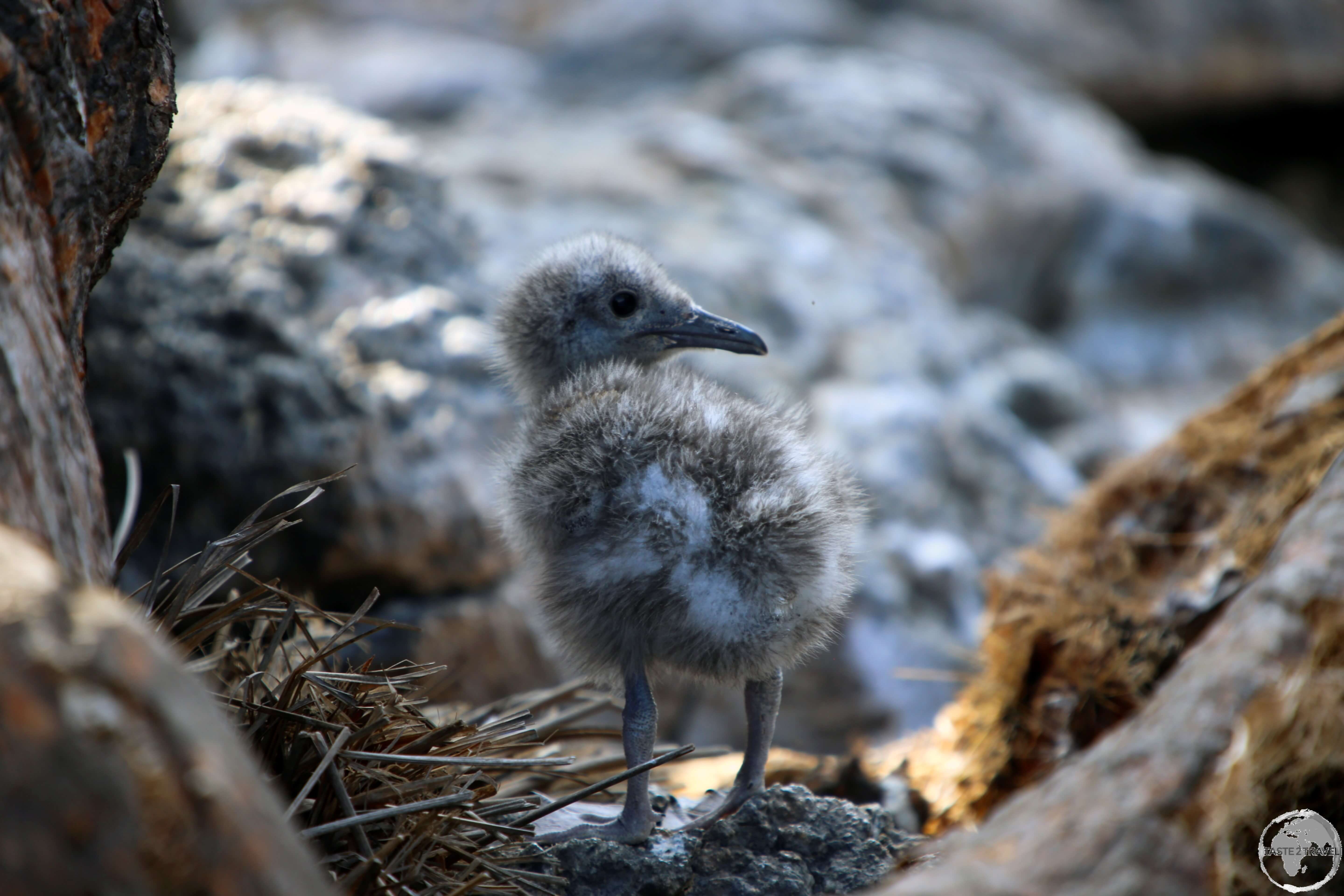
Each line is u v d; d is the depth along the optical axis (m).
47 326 4.12
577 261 7.09
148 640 2.97
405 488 10.40
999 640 8.59
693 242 16.72
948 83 22.97
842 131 20.75
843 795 8.21
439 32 26.20
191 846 2.78
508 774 6.92
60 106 4.38
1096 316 22.44
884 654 12.97
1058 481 15.72
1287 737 3.78
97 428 9.69
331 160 12.38
